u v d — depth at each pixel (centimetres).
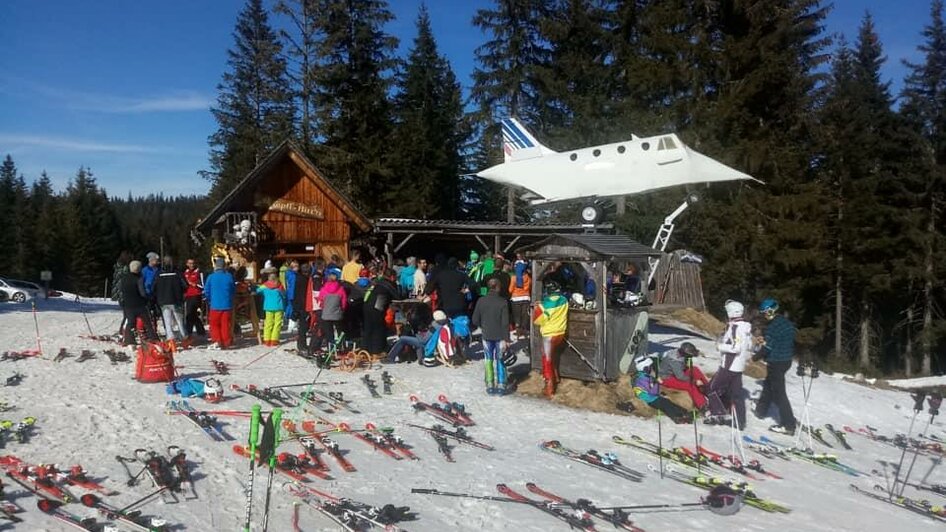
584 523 647
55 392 1050
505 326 1175
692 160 1919
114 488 665
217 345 1500
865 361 3503
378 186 4184
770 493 820
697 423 1116
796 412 1305
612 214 3462
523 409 1112
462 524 636
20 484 657
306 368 1319
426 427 962
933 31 3575
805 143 3384
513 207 3831
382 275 1423
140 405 982
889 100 3619
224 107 4853
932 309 3469
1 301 3572
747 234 3078
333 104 3991
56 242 6869
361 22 4003
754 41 3131
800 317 3331
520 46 3784
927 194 3447
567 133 3619
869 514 776
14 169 9344
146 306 1455
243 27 4881
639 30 3650
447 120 4725
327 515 628
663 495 767
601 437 990
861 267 3397
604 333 1186
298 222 2562
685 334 2030
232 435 858
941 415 1484
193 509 627
